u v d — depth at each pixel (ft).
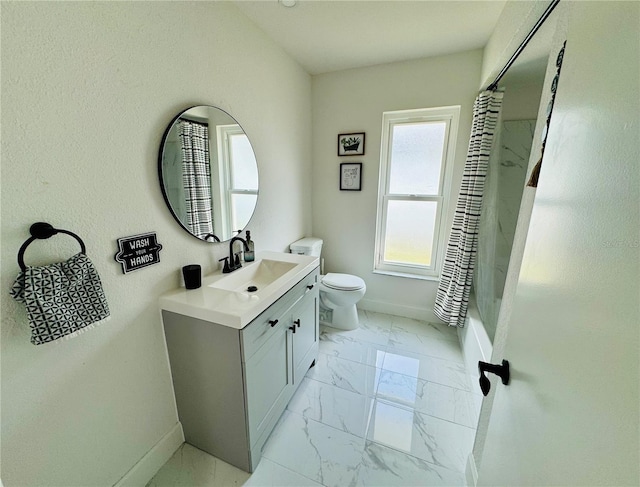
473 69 6.96
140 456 4.04
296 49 6.82
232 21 5.11
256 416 4.22
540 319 1.76
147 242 3.89
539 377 1.69
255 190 6.27
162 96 3.92
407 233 8.95
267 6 5.16
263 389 4.36
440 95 7.34
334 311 8.32
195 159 4.58
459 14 5.35
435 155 8.16
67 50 2.84
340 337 7.92
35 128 2.66
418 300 8.89
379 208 8.92
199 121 4.57
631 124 1.09
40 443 2.93
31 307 2.53
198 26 4.41
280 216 7.53
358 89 8.07
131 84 3.49
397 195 8.72
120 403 3.70
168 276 4.30
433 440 4.79
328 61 7.50
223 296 4.15
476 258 7.30
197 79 4.47
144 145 3.74
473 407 5.49
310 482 4.14
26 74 2.57
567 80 1.71
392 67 7.61
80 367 3.21
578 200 1.44
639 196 1.04
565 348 1.44
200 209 4.77
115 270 3.51
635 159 1.07
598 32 1.38
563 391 1.42
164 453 4.37
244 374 3.82
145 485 4.09
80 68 2.96
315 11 5.30
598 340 1.21
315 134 8.83
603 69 1.31
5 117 2.47
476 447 3.96
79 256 2.93
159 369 4.22
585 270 1.33
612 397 1.11
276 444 4.71
